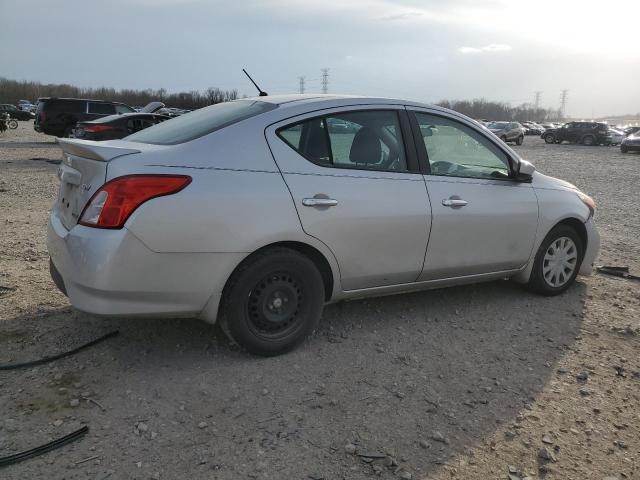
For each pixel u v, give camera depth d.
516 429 2.97
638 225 9.18
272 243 3.39
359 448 2.73
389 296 4.82
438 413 3.08
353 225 3.64
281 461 2.60
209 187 3.15
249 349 3.49
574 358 3.85
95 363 3.40
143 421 2.84
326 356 3.66
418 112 4.13
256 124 3.45
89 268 2.97
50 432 2.71
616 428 3.04
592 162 25.22
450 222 4.09
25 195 9.73
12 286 4.63
